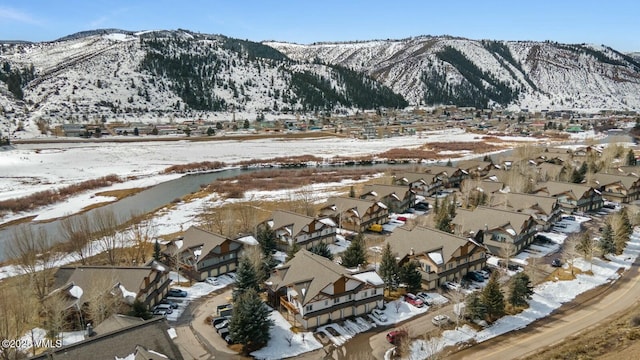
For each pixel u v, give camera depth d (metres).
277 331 55.28
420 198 119.81
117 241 86.75
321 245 74.00
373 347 51.69
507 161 152.88
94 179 151.00
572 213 104.25
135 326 42.19
